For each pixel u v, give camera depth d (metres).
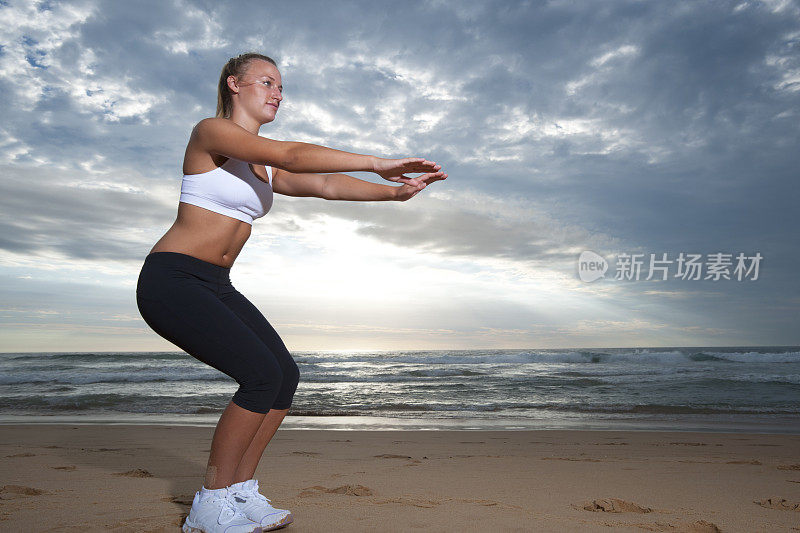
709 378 18.11
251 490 1.97
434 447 5.59
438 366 29.00
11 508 2.33
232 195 1.84
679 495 2.94
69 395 13.98
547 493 2.91
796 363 28.59
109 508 2.33
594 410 11.07
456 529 2.00
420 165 1.76
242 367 1.78
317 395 14.27
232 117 1.99
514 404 12.12
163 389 16.19
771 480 3.51
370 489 2.90
